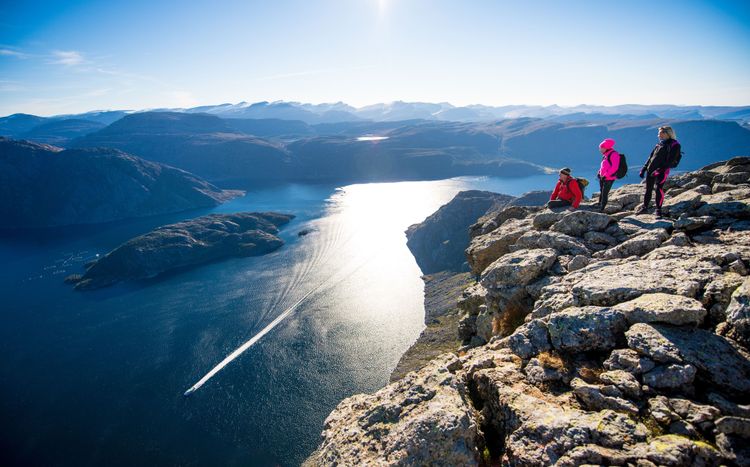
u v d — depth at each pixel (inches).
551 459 395.2
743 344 429.7
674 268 581.0
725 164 1085.1
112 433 4259.4
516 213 1397.6
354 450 528.7
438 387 557.6
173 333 6250.0
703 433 372.8
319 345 5674.2
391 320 6294.3
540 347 571.8
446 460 447.8
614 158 939.3
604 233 837.2
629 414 409.4
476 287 1149.7
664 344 450.0
